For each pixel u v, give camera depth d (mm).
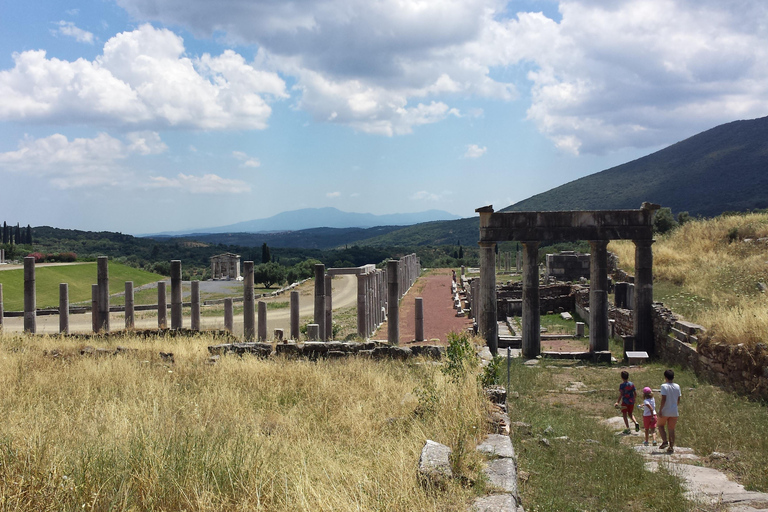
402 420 8828
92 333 19375
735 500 7027
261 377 12445
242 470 6082
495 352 19812
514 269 66562
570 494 7262
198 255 137500
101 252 126375
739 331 14461
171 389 10938
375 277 29469
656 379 16156
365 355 15766
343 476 5953
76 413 8578
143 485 5633
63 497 5172
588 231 20141
